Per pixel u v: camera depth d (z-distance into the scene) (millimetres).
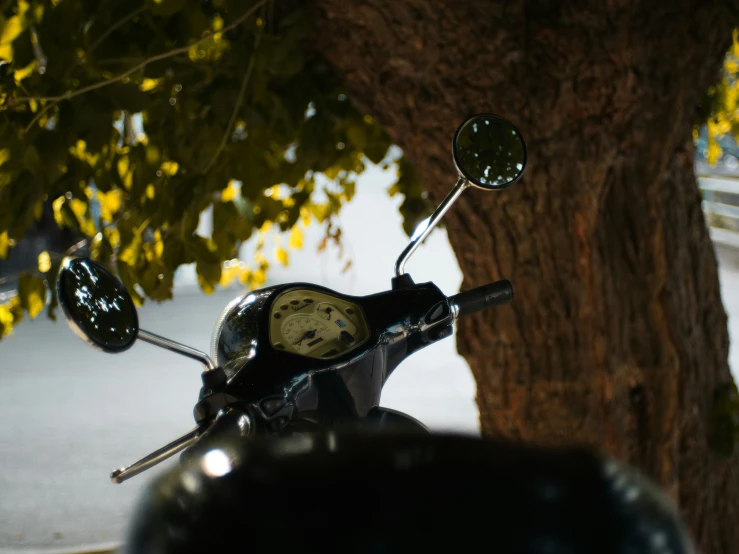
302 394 1614
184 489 510
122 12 2541
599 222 2812
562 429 2969
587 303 2865
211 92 2893
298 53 2865
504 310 2955
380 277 14086
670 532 497
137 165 2963
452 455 494
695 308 3148
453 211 2922
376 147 3576
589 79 2654
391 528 459
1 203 2785
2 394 8703
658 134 2738
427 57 2736
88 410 8133
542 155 2740
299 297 1732
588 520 468
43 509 5758
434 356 9828
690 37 2652
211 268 2936
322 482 479
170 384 9039
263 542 467
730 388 3291
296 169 3373
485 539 457
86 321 1547
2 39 2490
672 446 3051
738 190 14375
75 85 2682
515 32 2646
